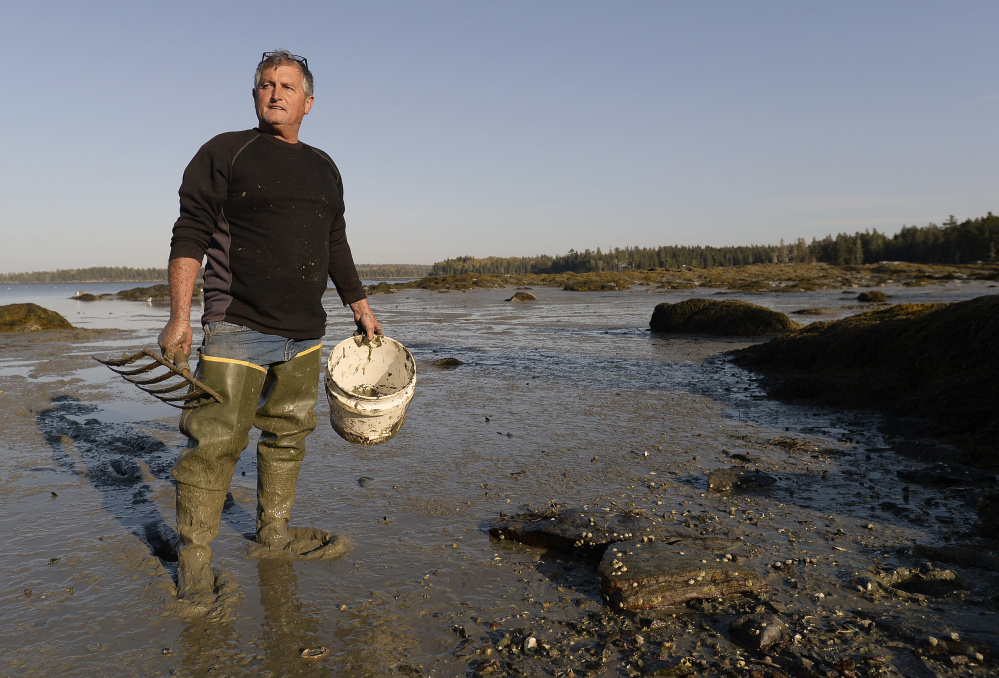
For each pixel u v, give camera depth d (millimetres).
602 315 22875
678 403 7133
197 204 2818
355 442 3355
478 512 3816
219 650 2365
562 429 5902
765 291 39594
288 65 3000
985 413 5547
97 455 5102
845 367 8148
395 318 22297
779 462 4832
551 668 2240
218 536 3467
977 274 49531
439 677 2201
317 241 3070
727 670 2209
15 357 11492
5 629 2518
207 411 2898
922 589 2846
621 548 3018
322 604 2713
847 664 2195
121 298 46844
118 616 2617
